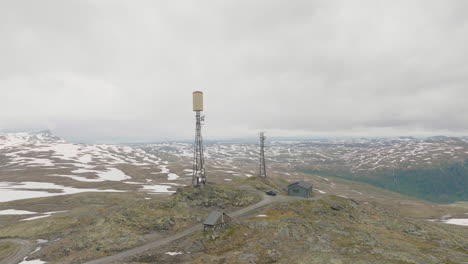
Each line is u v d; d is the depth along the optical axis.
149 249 49.97
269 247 45.62
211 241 51.25
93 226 62.03
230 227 55.97
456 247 50.62
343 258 37.66
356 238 48.28
